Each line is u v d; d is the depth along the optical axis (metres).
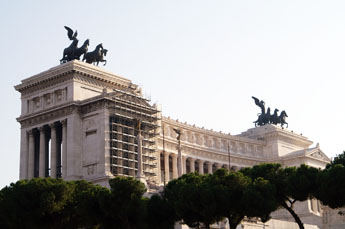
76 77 165.12
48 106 170.25
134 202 109.44
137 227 112.56
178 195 115.00
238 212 113.00
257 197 109.25
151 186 150.00
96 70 168.62
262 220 113.81
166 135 188.12
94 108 160.88
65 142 162.12
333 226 152.00
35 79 172.38
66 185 115.38
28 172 169.75
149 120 171.25
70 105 161.50
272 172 120.94
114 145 159.00
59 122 165.62
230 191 112.25
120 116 161.00
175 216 117.19
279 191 119.19
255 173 122.50
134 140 165.00
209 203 109.00
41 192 113.94
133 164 162.62
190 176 122.88
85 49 173.50
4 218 113.19
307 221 193.62
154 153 171.38
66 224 117.44
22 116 173.25
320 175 112.56
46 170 169.00
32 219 113.06
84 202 111.12
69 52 173.38
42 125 169.25
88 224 116.94
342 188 107.88
